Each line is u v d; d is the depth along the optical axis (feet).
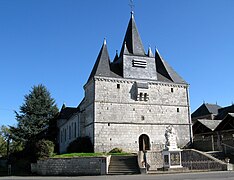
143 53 133.59
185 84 132.46
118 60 135.74
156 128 122.72
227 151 105.19
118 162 91.25
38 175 101.55
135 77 124.88
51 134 177.99
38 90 179.63
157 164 93.81
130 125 119.44
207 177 54.39
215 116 179.42
